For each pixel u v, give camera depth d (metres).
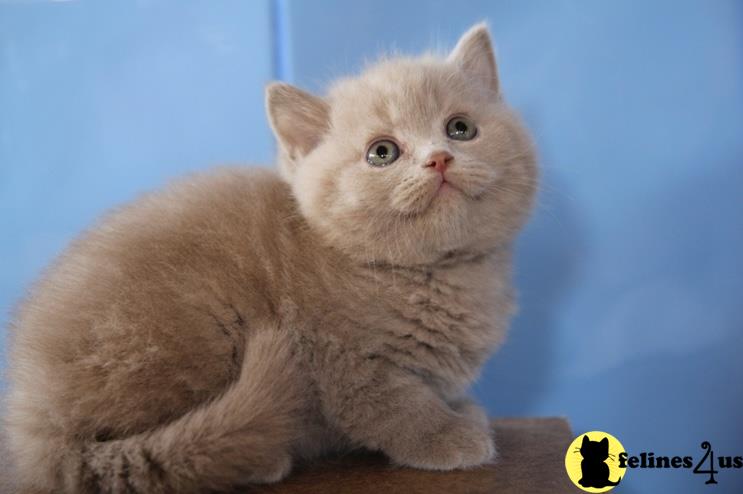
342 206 0.34
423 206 0.33
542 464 0.33
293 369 0.32
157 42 0.49
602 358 0.48
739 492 0.46
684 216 0.46
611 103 0.47
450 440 0.32
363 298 0.33
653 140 0.47
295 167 0.37
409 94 0.35
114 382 0.30
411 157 0.34
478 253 0.35
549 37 0.47
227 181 0.37
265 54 0.49
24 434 0.31
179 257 0.33
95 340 0.31
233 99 0.49
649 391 0.47
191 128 0.49
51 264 0.35
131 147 0.49
